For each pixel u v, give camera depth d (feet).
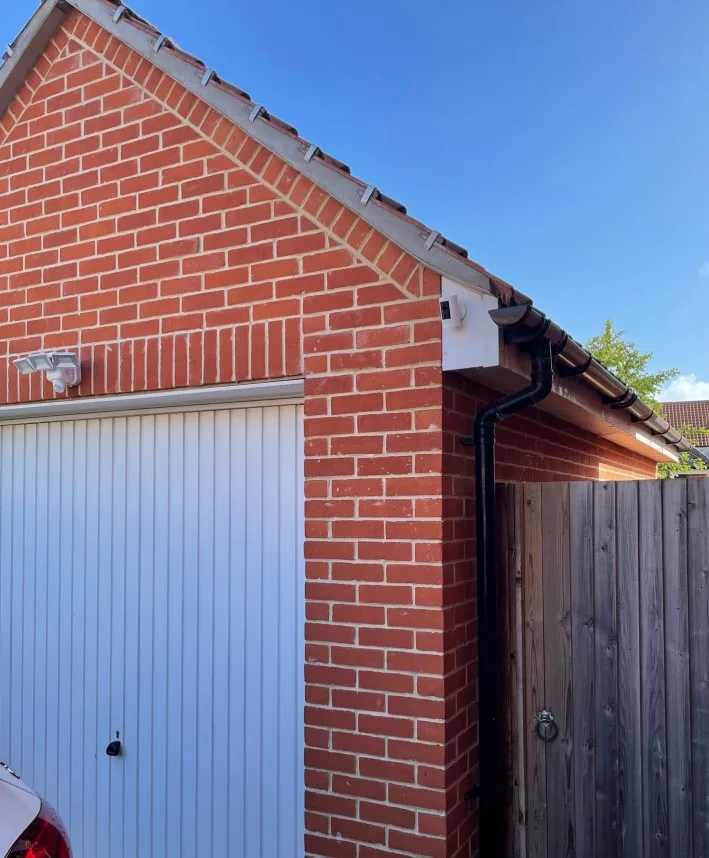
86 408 12.81
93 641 12.92
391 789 9.25
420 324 9.49
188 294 11.34
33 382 12.92
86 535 13.21
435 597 9.14
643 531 9.93
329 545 9.89
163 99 11.86
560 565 10.37
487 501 10.07
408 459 9.44
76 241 12.64
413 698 9.20
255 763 11.10
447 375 9.53
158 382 11.47
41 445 13.98
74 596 13.23
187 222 11.46
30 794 7.29
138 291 11.84
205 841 11.39
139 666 12.34
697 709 9.52
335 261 10.16
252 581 11.40
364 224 9.97
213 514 11.85
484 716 9.98
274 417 11.46
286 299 10.49
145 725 12.17
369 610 9.54
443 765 8.97
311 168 10.11
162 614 12.19
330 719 9.69
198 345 11.17
